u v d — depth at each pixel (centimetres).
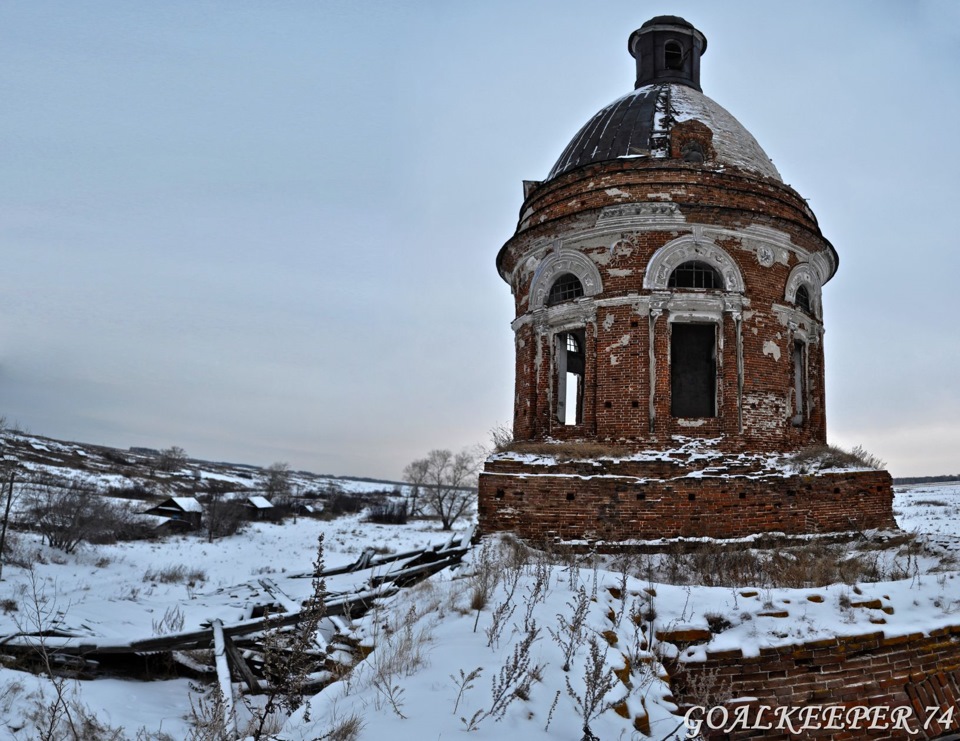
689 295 1541
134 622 1355
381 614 843
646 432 1508
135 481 7175
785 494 1436
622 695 537
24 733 667
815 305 1762
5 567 2138
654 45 2086
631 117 1803
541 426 1683
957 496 6869
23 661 957
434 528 5569
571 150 1903
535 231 1719
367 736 432
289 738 467
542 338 1717
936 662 786
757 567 1204
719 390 1556
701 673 668
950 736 755
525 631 620
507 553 1208
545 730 456
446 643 622
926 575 1003
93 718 695
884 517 1575
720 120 1825
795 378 1764
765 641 737
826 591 816
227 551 3578
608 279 1591
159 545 3631
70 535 2805
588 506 1363
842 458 1561
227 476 10788
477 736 430
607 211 1583
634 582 823
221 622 1059
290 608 1257
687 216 1567
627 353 1549
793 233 1652
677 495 1371
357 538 4375
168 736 727
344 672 645
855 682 746
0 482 2788
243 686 944
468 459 6244
